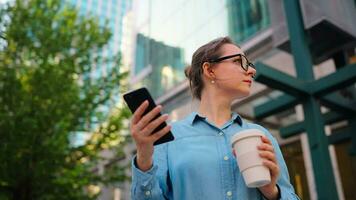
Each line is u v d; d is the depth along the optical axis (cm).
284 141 830
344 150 717
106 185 925
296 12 508
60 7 980
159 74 1254
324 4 490
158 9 1376
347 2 530
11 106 788
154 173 140
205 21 1109
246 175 128
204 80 181
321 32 498
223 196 139
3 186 777
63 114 817
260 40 920
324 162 400
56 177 815
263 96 873
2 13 903
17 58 889
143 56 1483
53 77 823
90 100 904
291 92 440
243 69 169
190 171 145
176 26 1233
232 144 134
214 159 147
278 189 138
